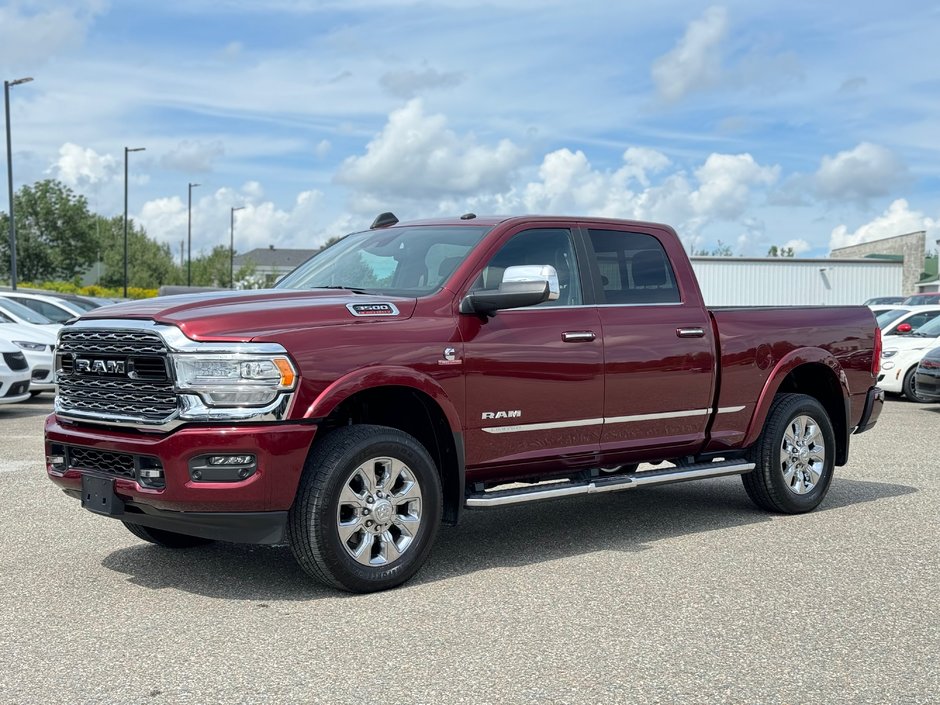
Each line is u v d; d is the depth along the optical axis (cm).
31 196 8350
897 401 1683
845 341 769
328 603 506
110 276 9662
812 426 746
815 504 747
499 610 495
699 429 684
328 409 505
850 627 470
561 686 394
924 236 5816
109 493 518
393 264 614
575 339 608
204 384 488
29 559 594
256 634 456
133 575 560
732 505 777
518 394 583
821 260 4962
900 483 872
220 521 495
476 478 582
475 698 381
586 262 638
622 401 634
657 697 383
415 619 479
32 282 8256
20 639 450
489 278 590
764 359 714
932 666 419
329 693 386
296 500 506
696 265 4931
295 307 518
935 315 1797
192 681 398
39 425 1239
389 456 527
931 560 598
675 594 523
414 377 536
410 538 538
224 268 9850
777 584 543
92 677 402
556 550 623
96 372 526
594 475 645
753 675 407
